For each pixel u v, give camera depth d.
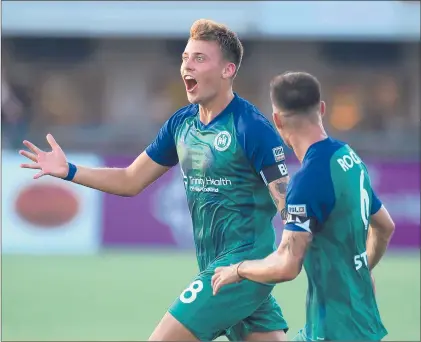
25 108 43.25
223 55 14.31
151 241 36.62
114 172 15.48
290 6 40.97
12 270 31.81
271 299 15.16
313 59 44.03
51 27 41.06
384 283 29.83
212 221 14.48
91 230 36.44
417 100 44.38
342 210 12.07
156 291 27.98
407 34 41.03
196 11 41.00
